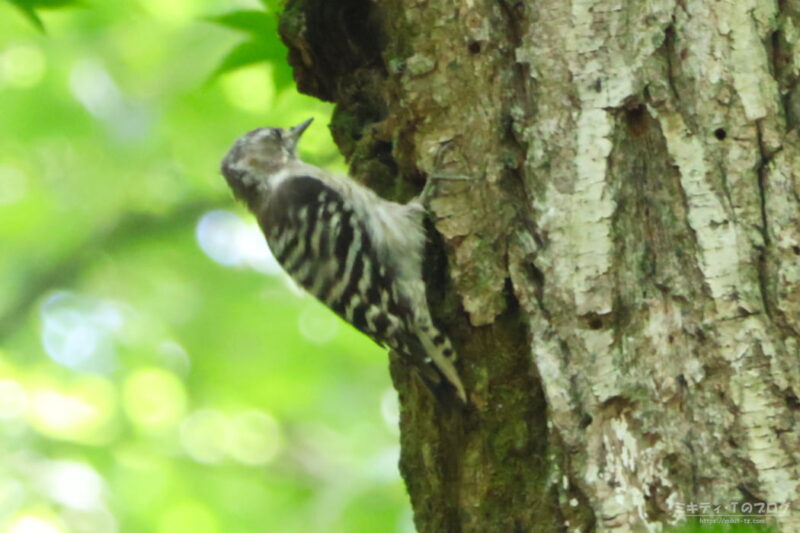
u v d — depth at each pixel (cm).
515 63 912
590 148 841
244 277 2350
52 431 2034
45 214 2383
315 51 1130
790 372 755
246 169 1288
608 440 796
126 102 2212
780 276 774
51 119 2192
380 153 1112
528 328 873
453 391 927
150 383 2183
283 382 2177
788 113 809
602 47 851
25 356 2222
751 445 747
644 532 764
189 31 2234
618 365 806
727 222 790
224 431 2145
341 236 1096
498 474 885
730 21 818
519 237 884
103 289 2367
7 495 1877
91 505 1894
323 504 1708
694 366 777
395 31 998
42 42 2198
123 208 2381
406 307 1028
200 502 1975
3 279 2327
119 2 2103
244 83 2108
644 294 812
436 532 957
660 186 819
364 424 2119
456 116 938
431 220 1035
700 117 813
